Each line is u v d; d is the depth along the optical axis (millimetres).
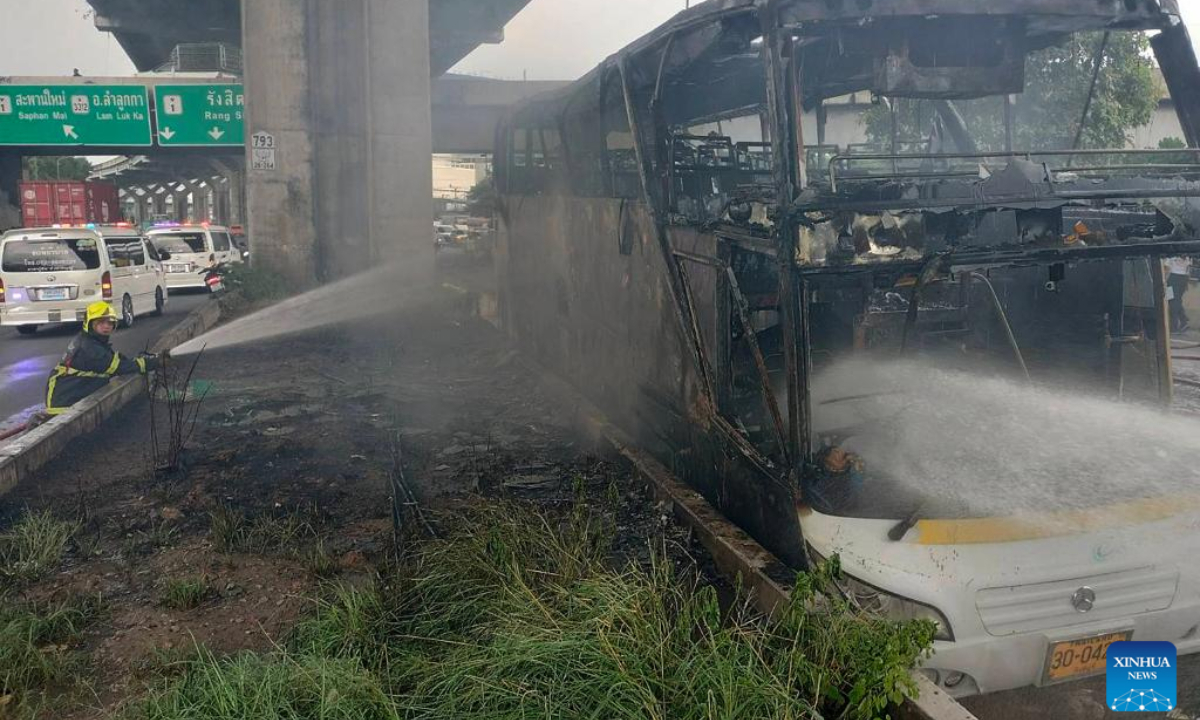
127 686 3889
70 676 3979
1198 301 13344
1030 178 3893
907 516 3787
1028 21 4289
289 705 3307
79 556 5410
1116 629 3738
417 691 3414
